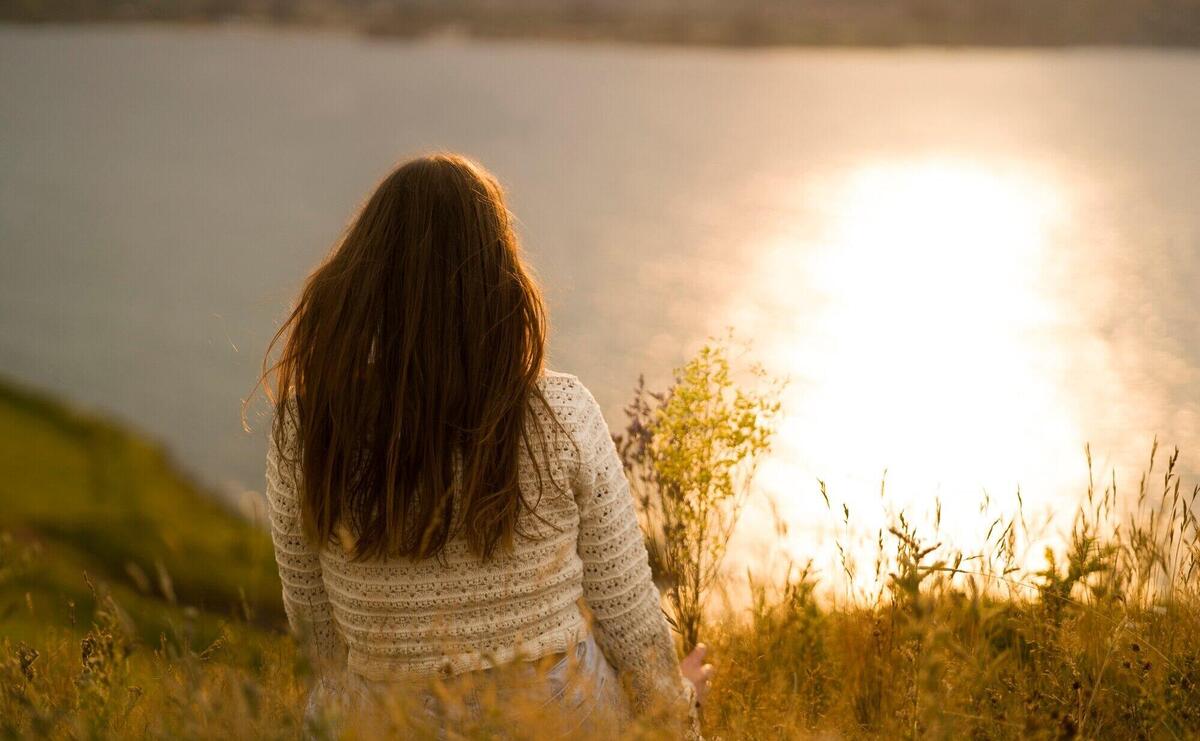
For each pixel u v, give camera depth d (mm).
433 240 1970
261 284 63406
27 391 35156
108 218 88625
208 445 35156
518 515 1974
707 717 2527
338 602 2068
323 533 1999
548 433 2025
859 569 2967
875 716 2395
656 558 2885
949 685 2074
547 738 1742
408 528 1942
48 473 27625
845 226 80188
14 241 77062
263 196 101750
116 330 52656
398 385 1931
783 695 2537
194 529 22984
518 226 2168
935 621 2229
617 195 99688
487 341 1957
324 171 119750
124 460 30391
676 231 78062
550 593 2035
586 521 2105
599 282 56625
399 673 1988
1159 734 2094
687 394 2789
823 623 2936
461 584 1993
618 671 2205
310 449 1992
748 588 3281
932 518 3191
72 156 129000
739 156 138500
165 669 2098
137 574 2322
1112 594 2457
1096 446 19672
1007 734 2018
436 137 158625
